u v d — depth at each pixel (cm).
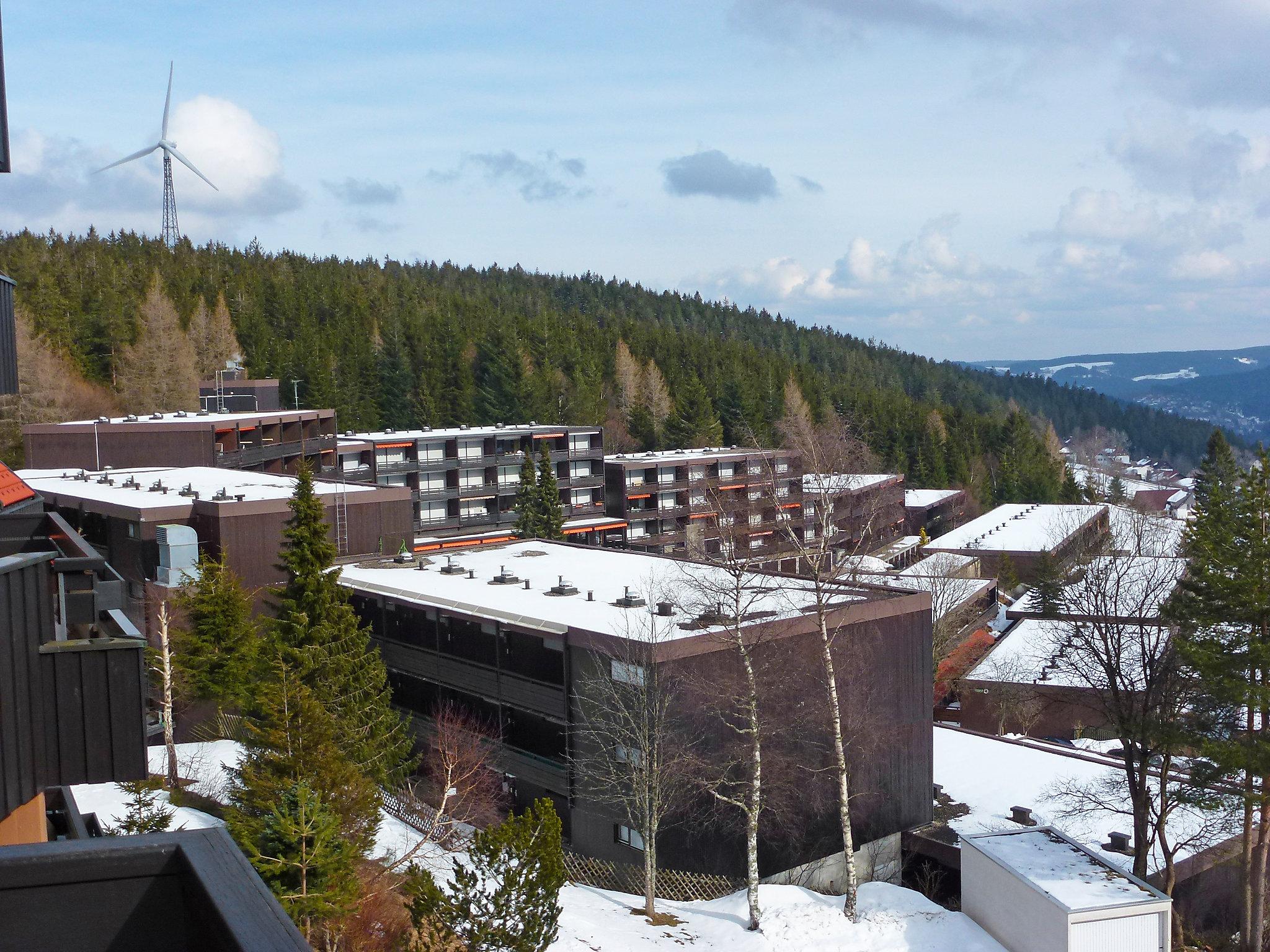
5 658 1146
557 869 2328
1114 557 3788
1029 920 2702
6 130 1708
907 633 3650
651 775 2959
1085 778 4044
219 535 4572
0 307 1847
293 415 7831
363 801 2494
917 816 3697
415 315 14900
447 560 4756
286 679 2533
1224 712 3056
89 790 3284
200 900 304
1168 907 2572
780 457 7269
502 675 3606
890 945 2819
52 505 5281
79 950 321
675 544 9744
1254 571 2836
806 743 3353
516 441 9619
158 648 3888
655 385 14525
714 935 2844
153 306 11394
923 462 13812
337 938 2192
